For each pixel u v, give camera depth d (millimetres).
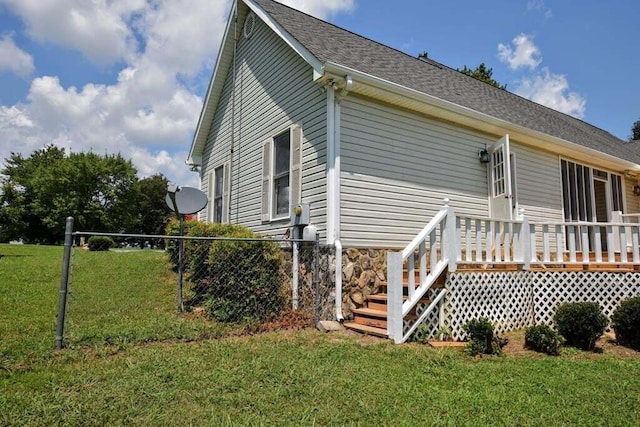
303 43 6590
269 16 7875
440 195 7512
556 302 6699
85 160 39000
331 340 5121
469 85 11047
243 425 2732
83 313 6051
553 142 9008
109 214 40406
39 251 18000
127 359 4016
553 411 3123
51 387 3289
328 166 6340
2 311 5977
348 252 6324
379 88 6434
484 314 6094
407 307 5391
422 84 7648
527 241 6676
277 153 8102
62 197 37781
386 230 6758
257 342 4816
